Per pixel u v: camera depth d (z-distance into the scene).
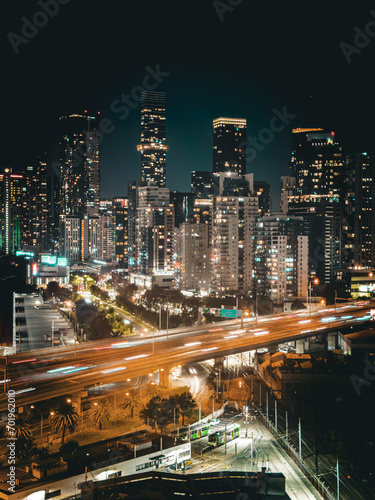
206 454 147.25
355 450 151.25
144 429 156.50
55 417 149.38
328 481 134.25
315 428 167.38
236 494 95.69
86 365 173.62
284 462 143.12
